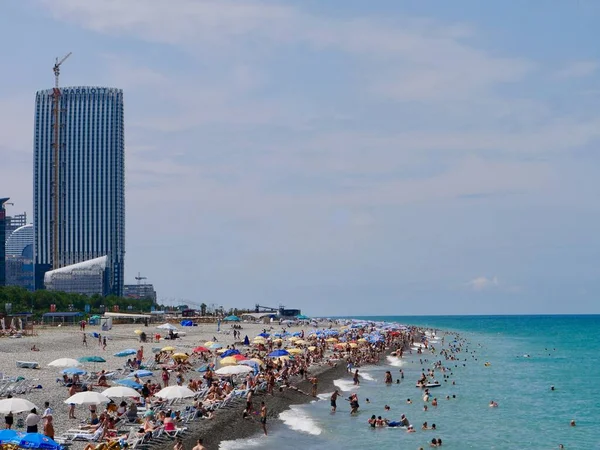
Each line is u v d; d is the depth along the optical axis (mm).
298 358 88875
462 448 48750
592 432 55062
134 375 59281
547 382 88500
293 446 47219
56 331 131125
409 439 51031
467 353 138625
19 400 37562
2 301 173125
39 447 31484
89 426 42531
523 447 49469
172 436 43531
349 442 49469
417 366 106062
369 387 79625
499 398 73000
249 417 53188
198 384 61438
